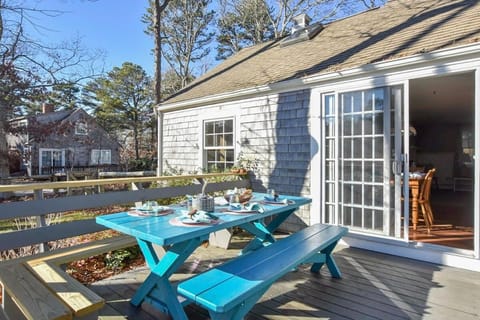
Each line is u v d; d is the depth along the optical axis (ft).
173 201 16.58
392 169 12.96
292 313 8.16
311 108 15.75
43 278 7.06
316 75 15.08
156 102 39.22
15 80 31.42
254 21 59.67
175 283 10.00
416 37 14.08
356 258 12.54
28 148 41.50
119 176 34.96
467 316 7.98
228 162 20.35
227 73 24.88
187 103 22.35
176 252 7.84
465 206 21.89
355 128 14.10
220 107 20.67
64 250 9.53
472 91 20.08
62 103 65.87
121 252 12.16
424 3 19.31
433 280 10.30
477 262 11.09
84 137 66.74
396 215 12.89
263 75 19.61
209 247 14.12
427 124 35.37
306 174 16.02
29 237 9.59
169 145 24.73
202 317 8.13
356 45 17.11
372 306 8.52
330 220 15.06
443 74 11.77
